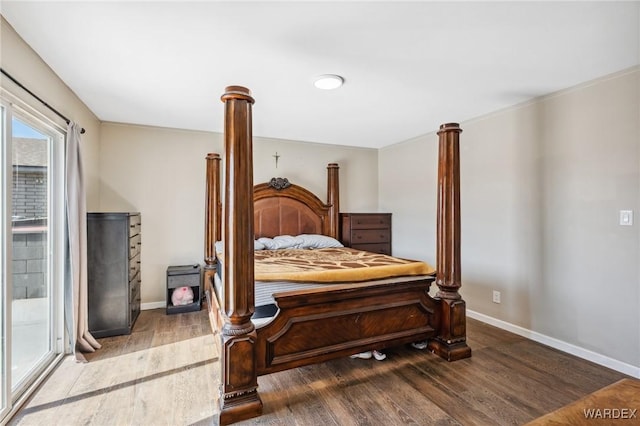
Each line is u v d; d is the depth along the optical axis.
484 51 2.12
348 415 1.88
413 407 1.96
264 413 1.90
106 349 2.76
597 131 2.55
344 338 2.30
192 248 4.19
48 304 2.49
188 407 1.95
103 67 2.35
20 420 1.82
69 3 1.62
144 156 3.96
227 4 1.63
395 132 4.30
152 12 1.70
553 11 1.69
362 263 2.86
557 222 2.84
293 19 1.76
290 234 4.66
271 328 2.04
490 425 1.79
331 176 4.86
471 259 3.67
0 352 1.81
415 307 2.59
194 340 2.97
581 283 2.67
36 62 2.14
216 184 4.05
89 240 2.99
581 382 2.25
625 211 2.40
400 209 4.93
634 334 2.35
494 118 3.40
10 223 1.88
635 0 1.59
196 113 3.46
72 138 2.57
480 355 2.69
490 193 3.45
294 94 2.90
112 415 1.87
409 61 2.26
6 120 1.83
